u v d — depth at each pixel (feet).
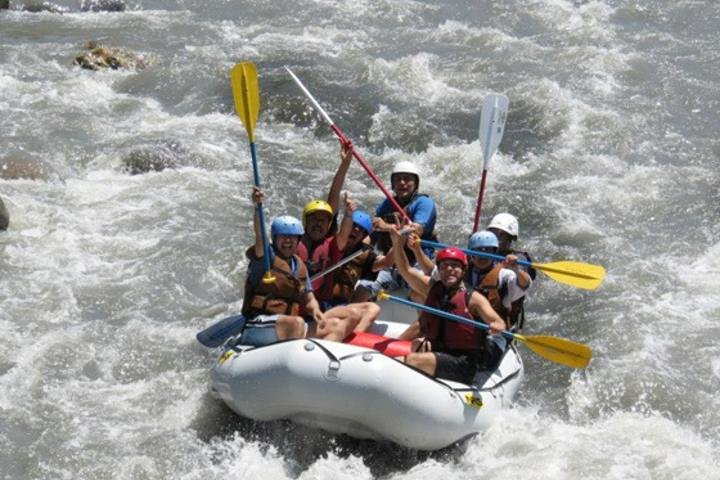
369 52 93.97
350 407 39.37
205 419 44.29
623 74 88.38
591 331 53.62
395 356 42.55
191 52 92.89
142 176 70.08
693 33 98.07
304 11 106.42
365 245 47.73
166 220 63.87
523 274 44.68
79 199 66.28
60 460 41.24
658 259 61.62
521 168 73.41
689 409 46.98
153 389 46.88
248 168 72.33
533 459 40.57
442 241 63.62
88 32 98.68
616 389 48.29
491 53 93.30
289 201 67.77
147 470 40.70
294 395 39.73
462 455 41.42
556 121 79.66
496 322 41.81
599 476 39.68
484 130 53.21
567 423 45.73
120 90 85.10
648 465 41.11
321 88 84.58
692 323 54.13
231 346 42.98
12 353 49.16
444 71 89.10
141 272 57.67
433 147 75.46
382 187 51.29
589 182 71.10
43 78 85.81
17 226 61.93
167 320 53.31
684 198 68.90
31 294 54.70
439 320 42.34
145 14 105.91
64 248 59.67
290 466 40.86
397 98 83.61
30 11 105.40
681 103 83.10
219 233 62.59
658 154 75.31
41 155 71.26
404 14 105.09
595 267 45.98
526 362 51.26
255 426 43.19
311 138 77.66
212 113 81.35
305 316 44.29
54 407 45.06
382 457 41.47
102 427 43.62
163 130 77.36
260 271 43.29
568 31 99.35
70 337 50.70
